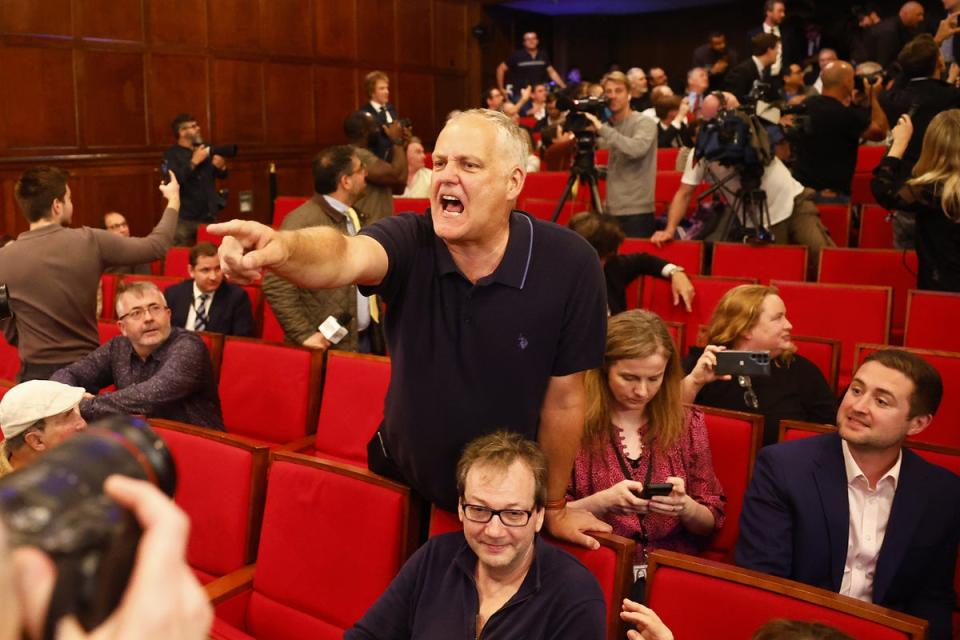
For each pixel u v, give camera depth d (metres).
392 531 2.18
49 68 7.73
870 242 5.89
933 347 3.79
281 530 2.37
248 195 9.27
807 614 1.65
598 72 15.95
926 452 2.27
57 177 3.31
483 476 1.74
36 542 0.38
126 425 0.48
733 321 2.91
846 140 6.20
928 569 2.04
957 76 6.02
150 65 8.48
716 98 6.97
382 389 3.16
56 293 3.29
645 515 2.35
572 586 1.79
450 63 11.91
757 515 2.15
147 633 0.37
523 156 1.65
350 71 10.50
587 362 1.79
